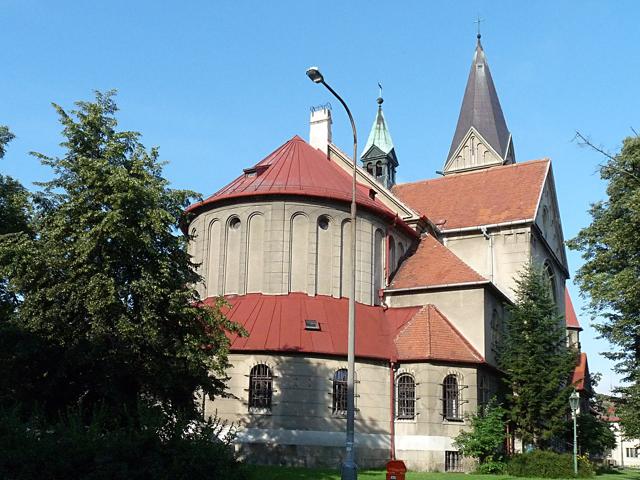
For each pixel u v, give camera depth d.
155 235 24.75
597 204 41.31
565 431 40.34
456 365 37.34
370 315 39.81
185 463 19.17
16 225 31.45
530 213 50.53
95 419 20.73
